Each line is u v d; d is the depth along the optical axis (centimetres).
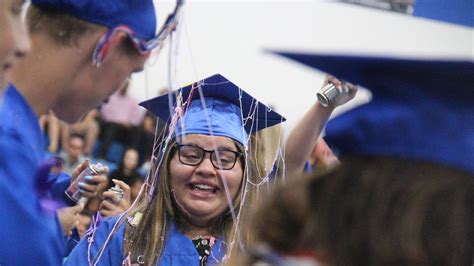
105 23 246
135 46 252
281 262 138
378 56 149
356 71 155
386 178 137
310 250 137
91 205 434
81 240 361
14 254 239
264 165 380
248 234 348
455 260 131
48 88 247
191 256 352
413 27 576
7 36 193
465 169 141
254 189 366
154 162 372
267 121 379
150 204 364
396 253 131
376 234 133
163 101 379
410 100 150
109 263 353
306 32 713
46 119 647
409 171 138
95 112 664
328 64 155
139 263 352
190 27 705
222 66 716
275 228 142
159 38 262
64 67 247
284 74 726
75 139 655
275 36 715
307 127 409
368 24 665
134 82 686
